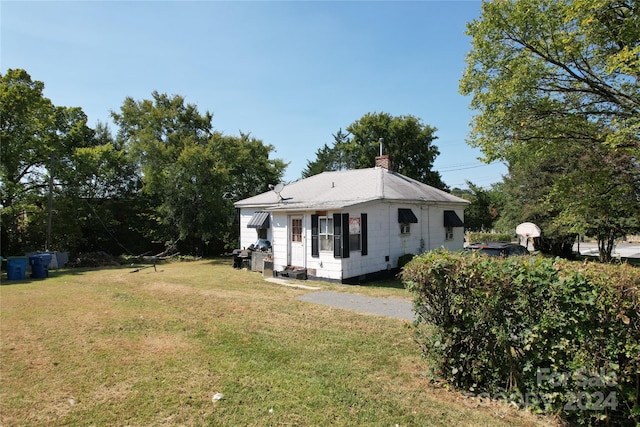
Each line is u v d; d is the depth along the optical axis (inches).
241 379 175.5
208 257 973.8
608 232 677.9
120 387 167.0
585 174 447.8
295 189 743.7
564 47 388.5
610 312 117.8
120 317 294.7
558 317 128.4
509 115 430.3
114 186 1024.9
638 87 385.7
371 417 140.9
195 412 144.7
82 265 730.2
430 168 1497.3
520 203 846.5
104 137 1082.1
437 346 167.6
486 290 145.9
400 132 1432.1
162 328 262.8
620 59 317.4
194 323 276.1
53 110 869.8
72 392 162.2
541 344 133.7
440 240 671.8
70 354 209.5
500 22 416.5
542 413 139.6
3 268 665.0
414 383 171.6
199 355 208.1
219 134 948.0
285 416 141.5
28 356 206.2
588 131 413.4
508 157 461.7
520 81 403.9
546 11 396.8
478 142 468.8
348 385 169.2
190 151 858.8
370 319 286.2
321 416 141.5
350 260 494.9
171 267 714.8
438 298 167.3
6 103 736.3
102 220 956.0
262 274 584.7
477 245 503.2
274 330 257.1
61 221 848.3
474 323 156.7
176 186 881.5
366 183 619.2
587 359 122.3
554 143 423.2
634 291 113.8
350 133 1588.3
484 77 451.2
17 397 157.5
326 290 426.3
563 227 721.6
